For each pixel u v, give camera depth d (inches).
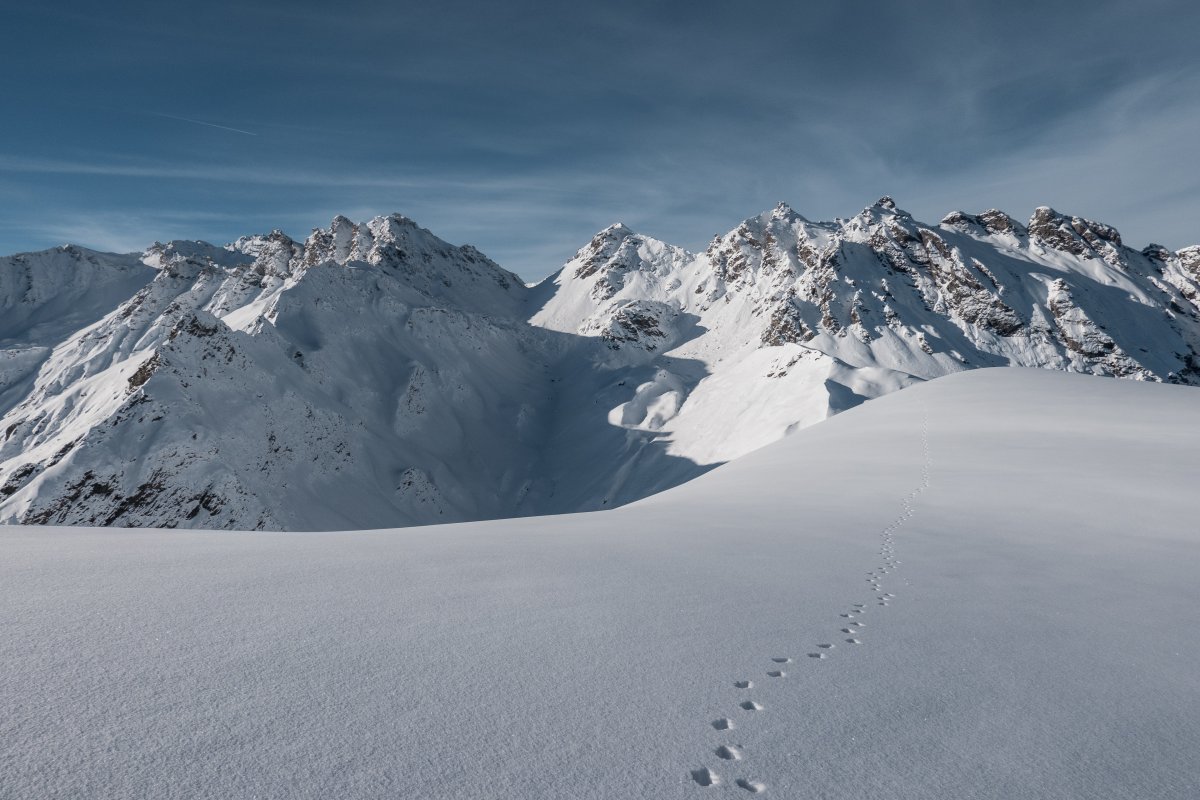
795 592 275.4
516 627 207.3
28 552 305.6
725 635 212.1
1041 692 180.1
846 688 175.0
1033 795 128.0
